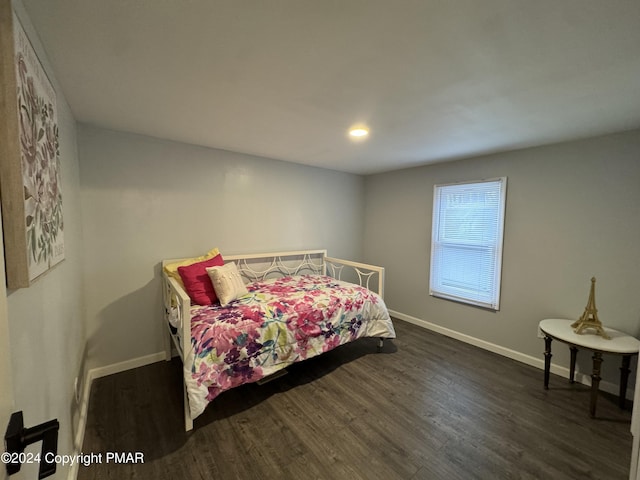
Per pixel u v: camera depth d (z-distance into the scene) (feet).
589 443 5.70
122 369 8.14
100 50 3.96
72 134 6.36
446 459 5.30
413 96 5.36
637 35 3.50
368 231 14.40
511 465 5.18
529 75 4.55
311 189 12.37
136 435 5.75
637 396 1.96
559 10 3.10
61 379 4.13
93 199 7.53
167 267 8.20
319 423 6.21
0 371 1.60
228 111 6.21
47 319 3.44
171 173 8.72
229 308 7.32
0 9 2.10
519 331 9.22
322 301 8.42
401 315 12.94
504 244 9.48
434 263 11.57
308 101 5.64
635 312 7.11
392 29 3.47
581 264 7.95
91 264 7.57
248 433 5.87
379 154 9.99
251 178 10.48
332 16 3.26
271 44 3.83
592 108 5.78
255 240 10.74
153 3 3.07
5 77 2.14
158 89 5.19
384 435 5.88
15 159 2.22
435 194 11.43
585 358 7.84
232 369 6.27
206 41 3.78
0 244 1.69
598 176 7.59
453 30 3.48
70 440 4.67
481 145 8.65
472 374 8.34
